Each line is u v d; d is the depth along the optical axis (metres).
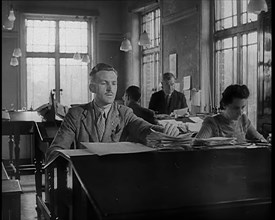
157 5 11.33
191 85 9.13
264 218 1.38
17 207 2.51
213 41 8.62
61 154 1.95
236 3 7.93
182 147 1.99
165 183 1.49
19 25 12.20
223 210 1.34
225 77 8.31
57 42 12.84
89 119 2.42
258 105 6.69
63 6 12.55
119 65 13.08
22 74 12.37
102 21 12.97
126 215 1.24
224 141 2.15
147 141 2.02
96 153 1.76
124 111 2.51
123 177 1.52
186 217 1.30
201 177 1.57
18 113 6.97
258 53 6.78
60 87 12.91
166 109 7.21
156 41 11.55
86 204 1.58
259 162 1.76
